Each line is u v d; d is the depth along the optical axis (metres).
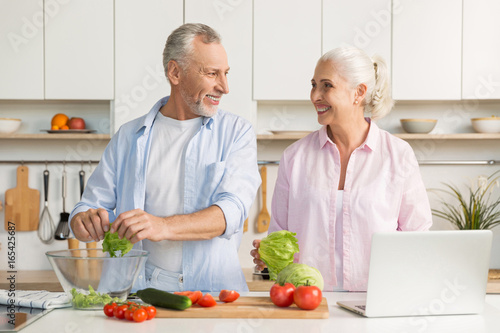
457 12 2.88
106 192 1.84
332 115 1.89
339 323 1.23
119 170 1.84
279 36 2.87
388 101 1.98
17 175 3.11
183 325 1.20
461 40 2.88
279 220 2.04
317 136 2.01
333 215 1.91
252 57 2.88
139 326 1.19
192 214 1.57
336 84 1.85
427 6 2.87
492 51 2.88
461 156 3.17
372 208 1.88
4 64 2.85
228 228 1.61
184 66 1.72
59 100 3.04
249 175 1.75
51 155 3.15
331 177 1.94
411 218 1.93
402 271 1.28
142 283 1.74
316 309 1.30
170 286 1.73
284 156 2.03
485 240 1.30
